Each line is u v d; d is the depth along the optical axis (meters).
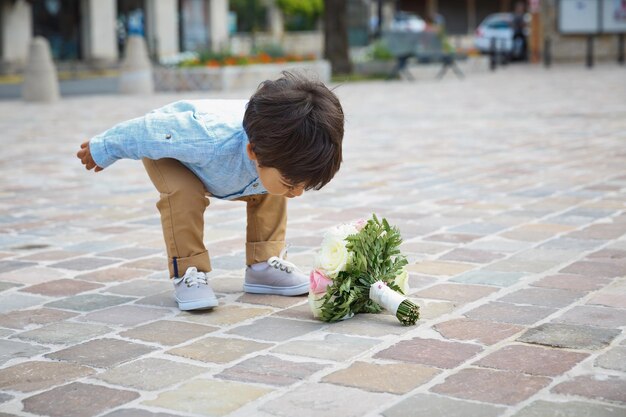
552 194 5.92
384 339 3.01
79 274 4.11
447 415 2.34
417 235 4.75
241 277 4.01
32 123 12.48
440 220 5.15
